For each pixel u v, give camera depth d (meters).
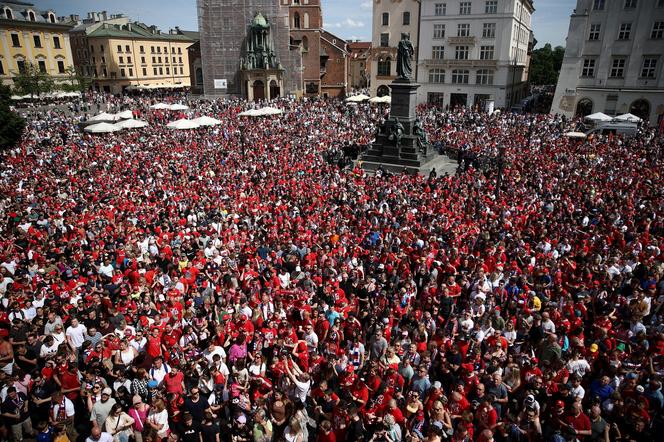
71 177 28.98
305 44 85.19
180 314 12.98
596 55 55.41
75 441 9.97
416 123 38.00
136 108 62.00
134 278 15.15
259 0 77.06
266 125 49.12
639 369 10.43
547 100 94.12
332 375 10.38
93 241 18.06
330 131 47.03
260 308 13.23
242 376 10.30
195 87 94.44
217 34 79.69
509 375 10.26
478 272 14.24
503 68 66.38
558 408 8.93
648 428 8.84
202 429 8.99
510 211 21.88
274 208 23.14
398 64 37.50
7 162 33.59
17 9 76.94
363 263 16.72
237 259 16.91
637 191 24.94
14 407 9.62
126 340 11.20
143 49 107.19
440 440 8.41
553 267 15.34
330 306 13.22
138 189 26.34
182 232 19.06
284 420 9.40
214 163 33.34
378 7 74.81
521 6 72.31
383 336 11.99
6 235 19.98
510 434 8.96
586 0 54.34
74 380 10.42
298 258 16.58
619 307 13.40
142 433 9.01
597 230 19.25
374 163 37.78
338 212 22.38
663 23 50.97
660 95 52.50
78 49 103.31
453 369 10.84
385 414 8.77
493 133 44.47
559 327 12.05
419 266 16.12
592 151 34.88
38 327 11.96
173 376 9.94
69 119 53.06
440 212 21.77
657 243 17.62
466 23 67.50
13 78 71.31
